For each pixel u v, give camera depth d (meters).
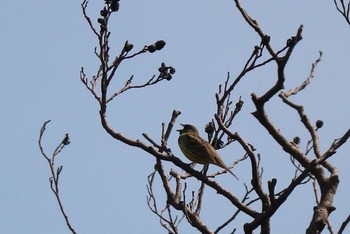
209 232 12.55
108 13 12.53
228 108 12.90
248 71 11.77
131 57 12.66
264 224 11.38
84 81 13.14
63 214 13.09
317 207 12.09
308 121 14.17
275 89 11.74
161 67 13.33
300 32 11.25
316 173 12.68
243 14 13.18
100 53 12.52
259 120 12.59
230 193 12.60
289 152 12.96
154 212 12.75
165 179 13.55
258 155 11.98
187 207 12.97
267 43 11.55
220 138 13.62
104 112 12.88
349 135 11.08
